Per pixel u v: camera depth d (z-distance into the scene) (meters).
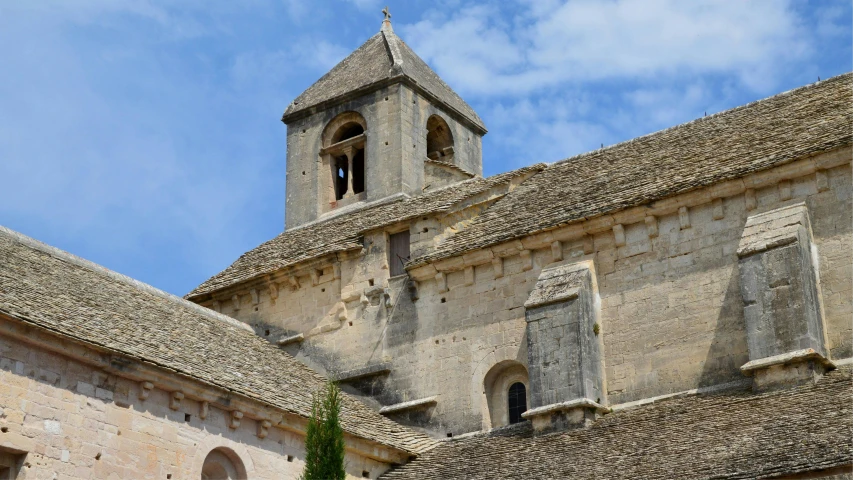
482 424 40.28
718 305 36.91
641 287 38.53
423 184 53.06
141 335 35.66
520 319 40.59
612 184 41.59
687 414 34.50
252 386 36.84
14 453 30.34
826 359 33.75
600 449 34.12
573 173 44.94
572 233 40.06
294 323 46.06
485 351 41.03
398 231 45.12
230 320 45.44
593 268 39.50
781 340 34.09
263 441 36.38
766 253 35.09
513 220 42.78
